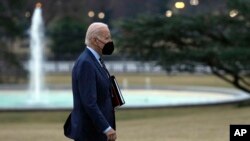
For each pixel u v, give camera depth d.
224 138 24.41
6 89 67.88
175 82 76.81
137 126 33.00
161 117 39.59
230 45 48.16
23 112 42.25
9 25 88.50
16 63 87.00
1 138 27.70
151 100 52.53
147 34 47.72
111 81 11.62
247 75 48.25
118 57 113.12
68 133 11.65
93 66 11.16
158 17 48.53
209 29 48.22
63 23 117.38
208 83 75.00
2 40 91.38
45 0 123.88
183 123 32.38
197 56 45.78
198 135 26.02
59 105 46.38
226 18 47.41
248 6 46.19
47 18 123.88
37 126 36.09
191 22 47.06
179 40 48.84
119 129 31.45
